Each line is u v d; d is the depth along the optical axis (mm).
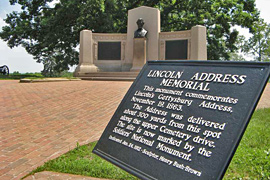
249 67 2545
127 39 19906
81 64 19516
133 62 18625
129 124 3008
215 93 2605
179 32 18609
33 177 3139
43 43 28984
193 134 2471
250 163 3461
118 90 10953
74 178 3104
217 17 28266
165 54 18969
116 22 30422
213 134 2346
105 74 17844
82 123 5965
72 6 26562
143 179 2432
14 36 30547
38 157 3875
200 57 17719
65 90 11016
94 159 3693
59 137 4895
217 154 2215
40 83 14016
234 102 2416
